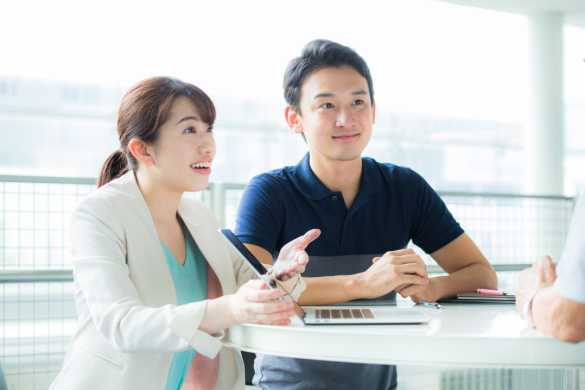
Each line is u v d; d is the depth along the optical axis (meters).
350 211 1.51
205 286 1.35
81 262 1.07
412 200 1.59
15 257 2.20
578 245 0.79
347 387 1.41
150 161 1.21
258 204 1.48
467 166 7.28
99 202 1.14
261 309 0.93
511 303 1.25
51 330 2.32
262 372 1.47
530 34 4.66
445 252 1.59
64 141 6.10
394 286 1.19
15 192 2.19
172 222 1.29
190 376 1.29
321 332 0.86
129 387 1.07
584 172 6.44
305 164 1.56
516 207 3.20
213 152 1.24
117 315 1.00
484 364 0.80
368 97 1.45
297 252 1.13
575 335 0.78
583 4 4.48
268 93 6.84
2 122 5.88
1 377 1.37
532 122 4.64
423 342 0.81
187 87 1.22
